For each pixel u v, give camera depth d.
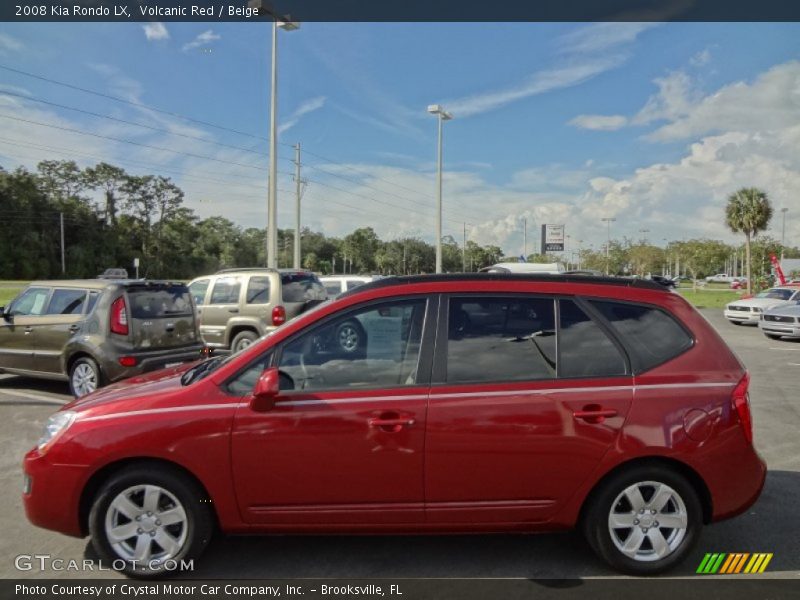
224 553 3.78
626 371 3.50
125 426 3.37
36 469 3.46
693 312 3.69
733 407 3.46
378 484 3.39
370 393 3.43
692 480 3.51
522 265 13.78
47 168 93.50
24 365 8.40
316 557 3.73
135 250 97.75
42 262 82.00
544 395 3.41
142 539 3.45
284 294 11.44
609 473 3.43
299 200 33.97
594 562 3.67
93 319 7.86
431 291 3.64
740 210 38.16
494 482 3.40
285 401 3.41
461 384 3.46
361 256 103.56
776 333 16.70
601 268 59.72
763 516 4.36
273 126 20.92
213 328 11.73
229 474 3.38
